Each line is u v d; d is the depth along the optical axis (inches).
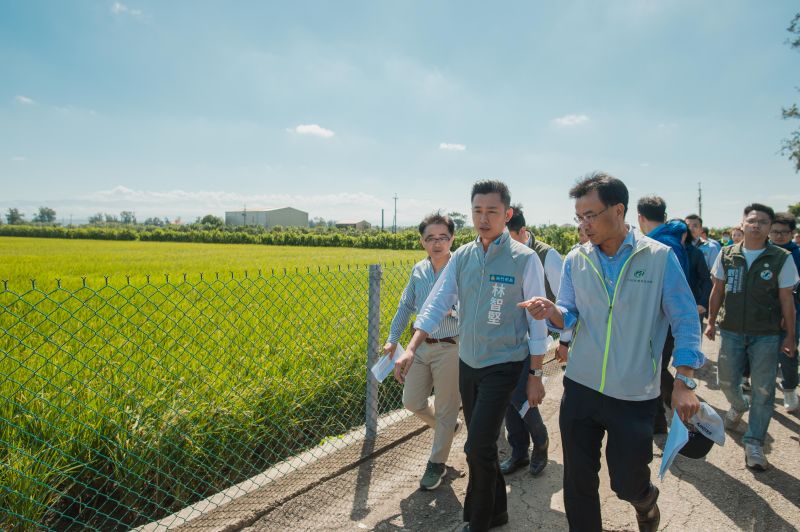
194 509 109.0
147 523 103.8
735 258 152.6
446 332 122.1
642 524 92.2
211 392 136.8
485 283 99.8
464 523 106.1
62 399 119.2
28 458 100.4
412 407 130.6
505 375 96.7
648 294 83.2
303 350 179.5
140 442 112.7
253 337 191.5
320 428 158.7
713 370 240.1
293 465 129.3
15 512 93.7
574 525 88.7
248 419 136.4
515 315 98.7
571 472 89.1
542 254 142.4
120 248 1386.6
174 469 116.0
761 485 126.8
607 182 83.7
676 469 134.9
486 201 98.8
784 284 142.1
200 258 883.4
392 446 146.4
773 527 108.3
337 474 128.3
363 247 2004.2
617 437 84.0
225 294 301.9
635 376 83.0
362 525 108.2
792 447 150.0
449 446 123.6
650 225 164.7
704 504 117.5
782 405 188.2
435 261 127.8
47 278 447.2
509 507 116.0
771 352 140.9
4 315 221.6
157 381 134.2
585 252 90.8
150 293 307.0
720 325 158.7
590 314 88.3
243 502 112.0
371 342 146.1
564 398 92.3
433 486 122.6
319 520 109.4
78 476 109.3
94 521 107.0
